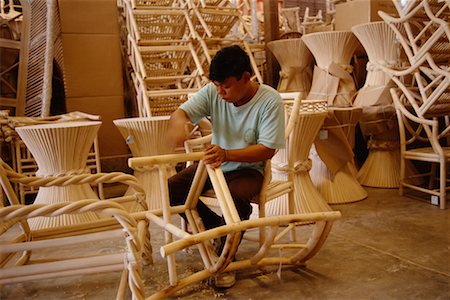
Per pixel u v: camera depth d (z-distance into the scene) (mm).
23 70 3648
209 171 1648
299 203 2639
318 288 1764
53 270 1442
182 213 1938
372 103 3369
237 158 1680
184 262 2090
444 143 3795
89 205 1319
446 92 2891
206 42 3877
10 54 3715
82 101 3834
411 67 2982
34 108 3613
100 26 3850
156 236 2510
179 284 1652
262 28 5379
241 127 1833
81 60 3803
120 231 1571
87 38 3809
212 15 3961
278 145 1738
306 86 4211
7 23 3822
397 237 2326
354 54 4152
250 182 1783
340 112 3004
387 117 3359
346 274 1886
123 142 4035
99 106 3912
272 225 1604
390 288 1736
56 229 1724
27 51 3658
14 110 3678
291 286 1794
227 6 4211
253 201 1915
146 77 3434
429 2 2869
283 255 2123
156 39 3881
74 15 3734
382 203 3020
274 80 4539
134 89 4191
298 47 4055
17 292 1809
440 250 2123
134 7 3611
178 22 3842
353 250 2158
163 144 2934
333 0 4914
